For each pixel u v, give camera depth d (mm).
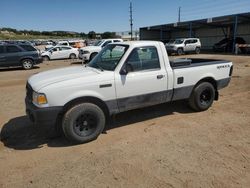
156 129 4949
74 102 4266
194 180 3250
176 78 5270
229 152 3953
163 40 41781
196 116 5652
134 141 4434
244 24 31547
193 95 5707
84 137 4352
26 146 4387
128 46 4711
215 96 6180
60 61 22250
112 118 5172
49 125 4145
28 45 16297
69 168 3609
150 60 4938
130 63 4676
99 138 4605
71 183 3254
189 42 27328
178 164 3633
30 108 4211
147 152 4012
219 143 4270
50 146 4352
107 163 3711
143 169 3527
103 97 4449
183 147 4148
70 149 4207
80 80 4230
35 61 16469
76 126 4277
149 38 40344
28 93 4457
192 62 6160
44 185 3230
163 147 4168
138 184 3197
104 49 5320
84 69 4895
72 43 32125
